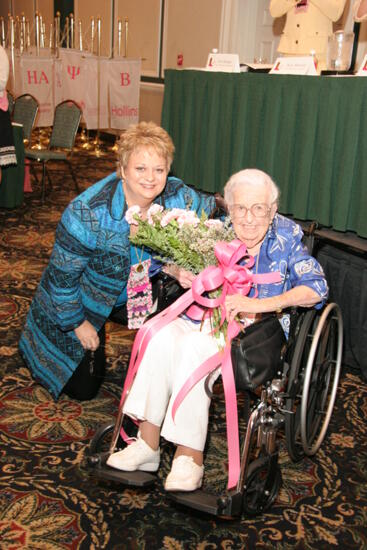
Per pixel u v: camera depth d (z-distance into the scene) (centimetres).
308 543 196
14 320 351
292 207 343
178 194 243
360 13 356
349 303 292
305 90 320
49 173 742
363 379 303
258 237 198
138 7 945
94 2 1059
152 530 200
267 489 198
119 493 217
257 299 190
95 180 720
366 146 293
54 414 263
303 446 224
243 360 181
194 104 402
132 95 838
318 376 229
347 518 209
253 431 183
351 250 294
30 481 220
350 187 304
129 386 199
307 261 203
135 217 195
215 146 390
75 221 225
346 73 341
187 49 852
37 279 414
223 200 222
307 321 207
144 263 238
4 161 513
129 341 337
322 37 468
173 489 182
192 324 207
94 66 845
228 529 202
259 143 358
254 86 352
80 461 232
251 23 746
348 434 259
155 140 215
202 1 805
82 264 231
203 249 183
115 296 243
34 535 194
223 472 233
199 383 188
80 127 1106
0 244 481
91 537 195
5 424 254
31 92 823
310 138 321
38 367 265
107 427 205
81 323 243
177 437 186
